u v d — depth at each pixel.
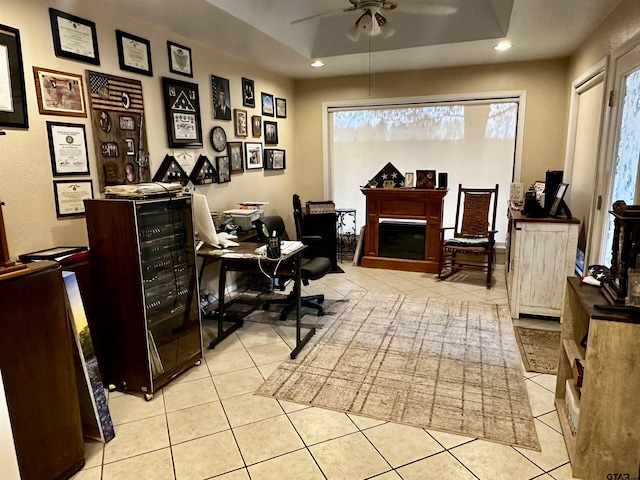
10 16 2.33
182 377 2.71
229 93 4.42
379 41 4.34
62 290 1.88
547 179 3.62
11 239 2.41
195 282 2.82
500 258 5.46
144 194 2.41
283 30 3.93
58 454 1.83
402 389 2.52
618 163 3.03
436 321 3.57
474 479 1.82
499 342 3.15
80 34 2.74
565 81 4.79
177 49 3.63
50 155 2.59
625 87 2.94
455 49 4.35
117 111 3.05
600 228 3.25
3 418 1.58
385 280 4.83
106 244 2.38
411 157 5.63
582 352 2.08
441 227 4.91
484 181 5.38
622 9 2.93
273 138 5.39
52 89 2.58
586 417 1.74
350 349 3.06
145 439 2.12
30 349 1.72
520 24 3.55
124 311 2.42
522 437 2.08
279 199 5.66
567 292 2.21
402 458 1.95
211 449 2.04
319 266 3.49
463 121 5.31
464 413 2.28
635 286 1.65
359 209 6.00
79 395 2.08
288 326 3.51
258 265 3.01
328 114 5.87
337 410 2.32
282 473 1.87
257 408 2.36
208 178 4.07
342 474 1.86
